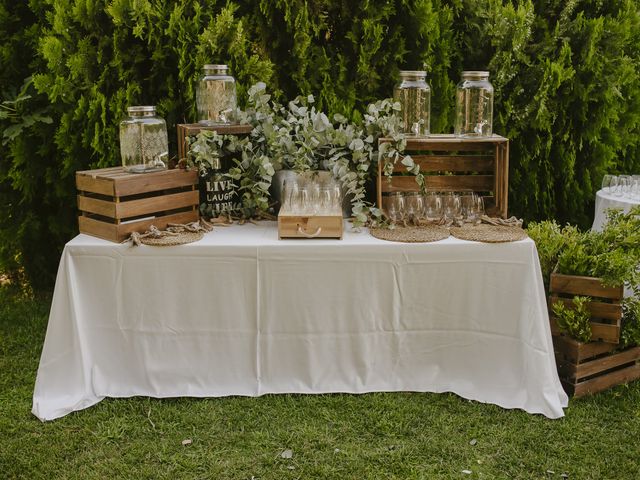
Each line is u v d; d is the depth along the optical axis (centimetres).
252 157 325
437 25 390
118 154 388
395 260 289
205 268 288
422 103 325
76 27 384
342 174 315
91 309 293
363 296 292
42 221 451
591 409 291
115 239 288
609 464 252
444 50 395
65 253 287
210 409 290
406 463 254
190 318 293
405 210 314
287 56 401
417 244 288
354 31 392
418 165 319
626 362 313
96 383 297
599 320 307
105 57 386
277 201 332
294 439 269
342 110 399
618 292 296
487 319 294
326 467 250
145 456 260
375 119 320
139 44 385
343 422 281
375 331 297
